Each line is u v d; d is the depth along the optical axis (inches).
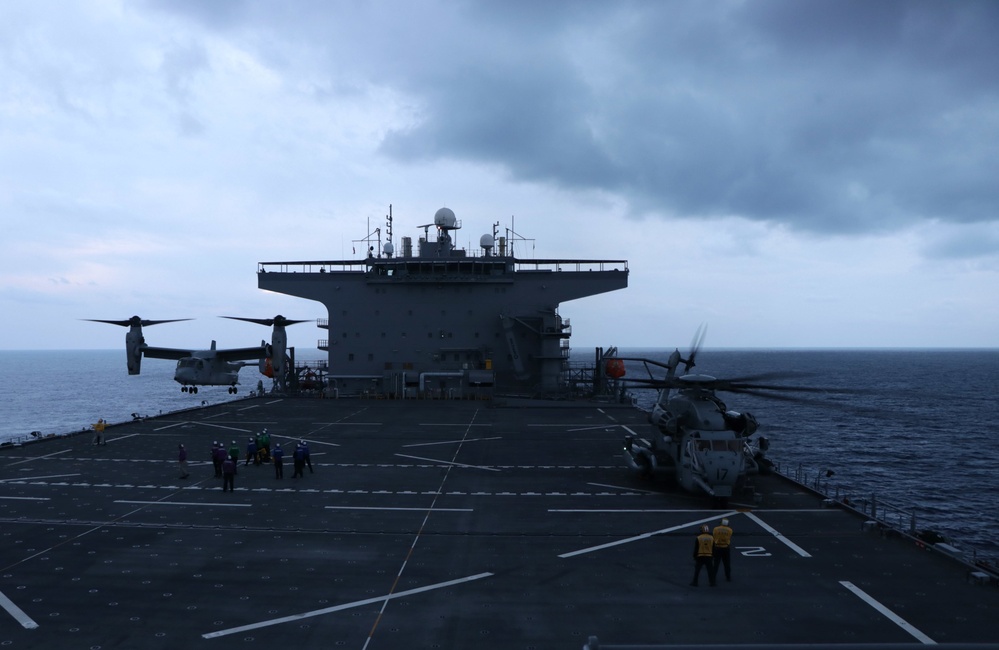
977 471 2699.3
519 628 543.5
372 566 695.7
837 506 935.0
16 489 1034.7
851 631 533.3
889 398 5994.1
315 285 2171.5
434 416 1824.6
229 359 2162.9
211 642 517.0
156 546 761.0
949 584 641.6
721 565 693.9
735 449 937.5
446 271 2139.5
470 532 818.2
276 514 897.5
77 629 540.7
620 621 557.0
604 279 2124.8
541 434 1547.7
